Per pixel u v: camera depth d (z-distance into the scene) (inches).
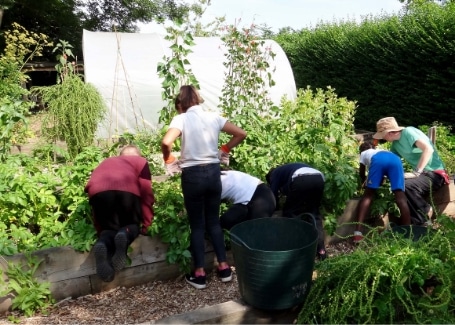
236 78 291.9
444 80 391.9
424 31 404.2
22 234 145.9
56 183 163.3
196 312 127.9
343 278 125.3
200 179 147.0
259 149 200.8
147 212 151.3
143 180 150.1
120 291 151.3
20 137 314.0
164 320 123.7
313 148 204.5
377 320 119.2
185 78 228.1
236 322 129.0
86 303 143.6
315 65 557.6
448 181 211.9
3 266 135.9
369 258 122.0
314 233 135.6
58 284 143.0
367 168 215.0
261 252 123.4
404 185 193.9
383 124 212.4
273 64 432.5
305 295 131.3
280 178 178.9
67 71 303.3
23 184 153.6
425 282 124.1
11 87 390.6
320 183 173.0
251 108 221.1
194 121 147.9
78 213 158.2
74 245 144.7
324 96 335.6
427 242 136.6
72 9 867.4
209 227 156.0
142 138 288.2
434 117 412.5
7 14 770.2
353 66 501.0
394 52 440.5
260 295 127.2
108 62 385.7
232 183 166.1
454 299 119.3
